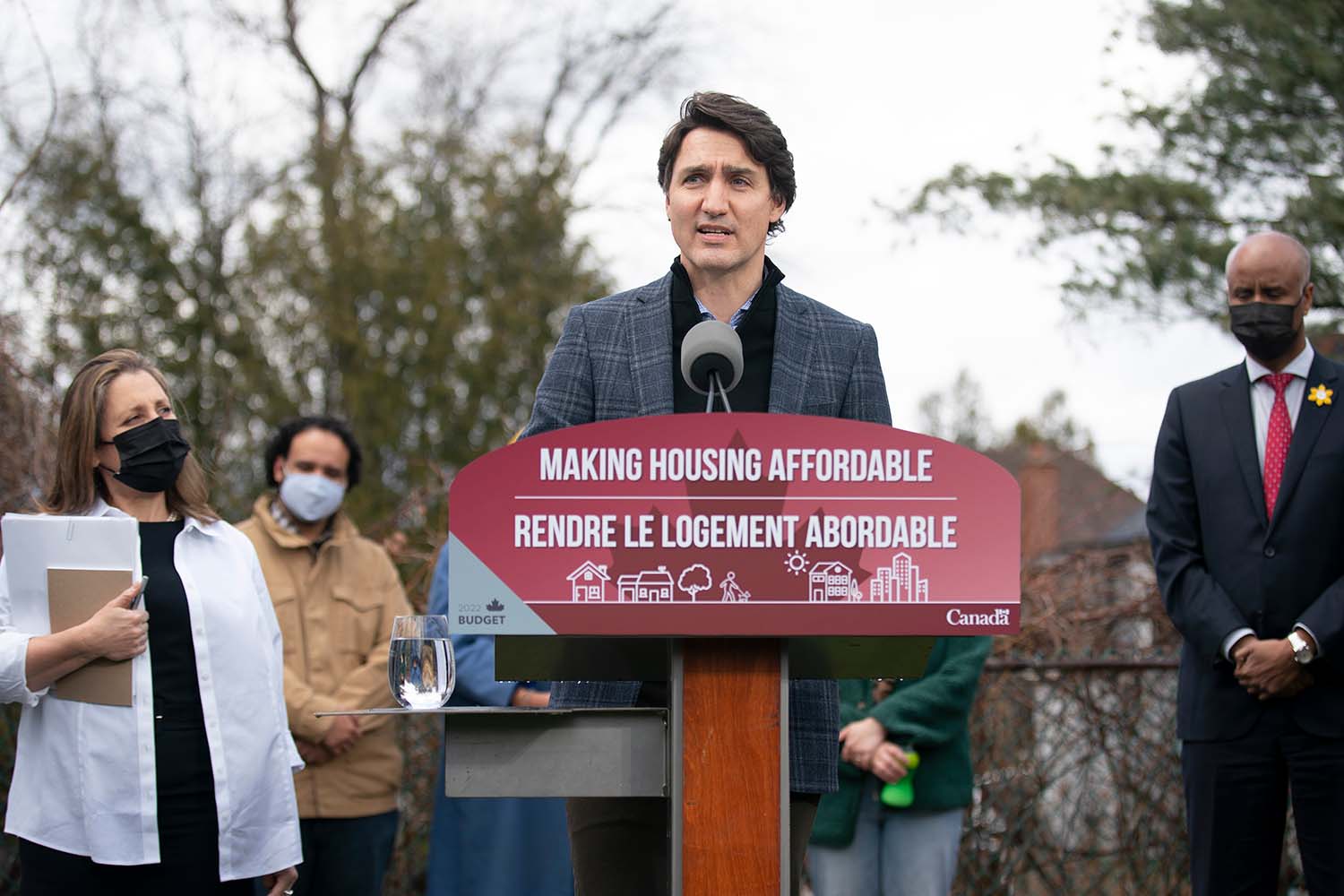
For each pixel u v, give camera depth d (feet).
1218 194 18.70
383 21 46.65
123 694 9.09
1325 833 10.53
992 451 34.96
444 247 43.16
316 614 13.93
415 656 7.51
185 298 41.75
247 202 42.68
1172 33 18.53
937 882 12.57
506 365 43.98
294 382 42.24
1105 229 18.44
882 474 5.74
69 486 9.66
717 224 7.47
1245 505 11.11
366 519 39.55
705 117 7.55
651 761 6.16
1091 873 16.01
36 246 35.32
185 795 9.23
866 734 12.50
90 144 38.75
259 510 14.29
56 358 24.72
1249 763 10.77
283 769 9.84
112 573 9.17
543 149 45.75
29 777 9.20
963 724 12.84
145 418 9.66
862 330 8.04
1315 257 17.39
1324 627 10.44
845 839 12.52
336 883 13.51
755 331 7.79
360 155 43.55
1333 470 10.90
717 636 5.82
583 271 45.29
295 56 45.91
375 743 13.82
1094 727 16.11
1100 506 19.93
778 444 5.73
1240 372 11.62
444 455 42.93
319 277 41.93
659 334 7.76
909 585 5.73
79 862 9.02
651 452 5.73
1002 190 18.58
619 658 6.51
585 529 5.70
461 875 13.61
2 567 9.38
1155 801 16.05
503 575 5.69
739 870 5.90
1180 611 11.17
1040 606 16.71
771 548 5.72
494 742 6.13
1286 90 18.03
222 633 9.55
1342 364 11.43
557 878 13.52
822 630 5.70
